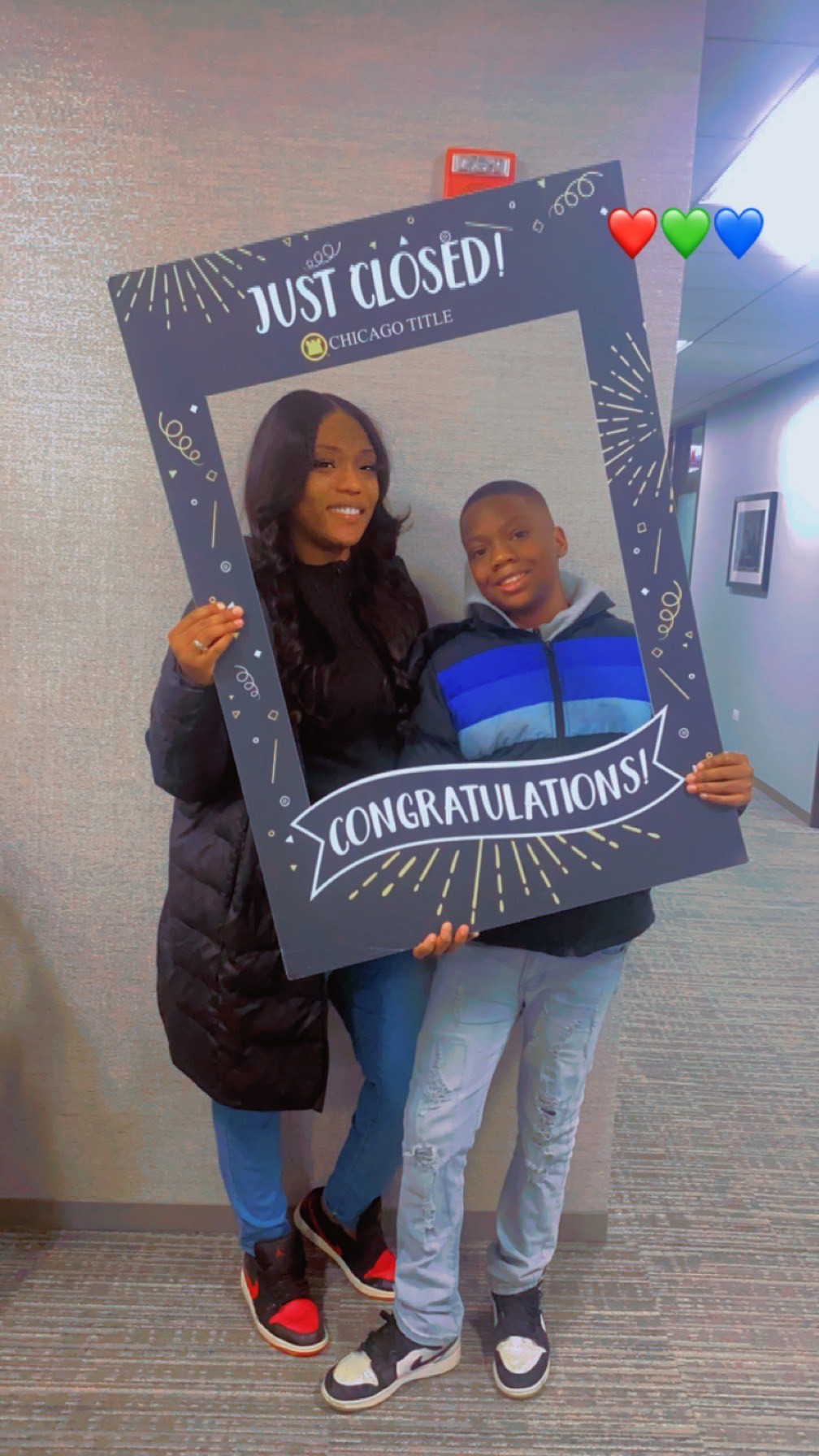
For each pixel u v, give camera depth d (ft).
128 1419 5.15
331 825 4.41
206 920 5.07
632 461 4.38
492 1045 5.06
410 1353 5.34
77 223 5.34
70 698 5.88
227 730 4.69
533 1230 5.44
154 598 5.77
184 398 4.17
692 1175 7.40
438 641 4.48
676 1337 5.85
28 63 5.18
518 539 4.44
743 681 22.30
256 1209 5.75
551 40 5.20
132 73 5.20
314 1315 5.70
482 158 5.22
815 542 18.43
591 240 4.23
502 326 4.28
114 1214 6.56
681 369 19.71
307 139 5.28
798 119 8.57
